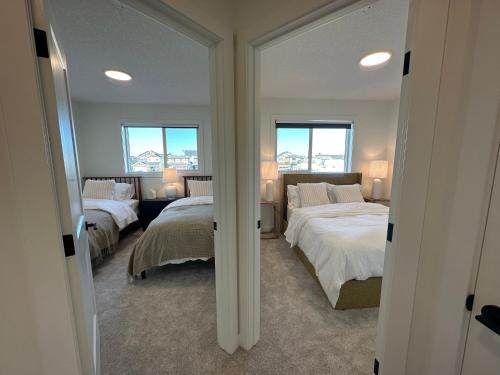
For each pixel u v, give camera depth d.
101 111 3.99
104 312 1.87
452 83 0.72
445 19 0.70
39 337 0.71
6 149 0.61
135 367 1.37
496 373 0.65
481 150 0.64
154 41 1.86
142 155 4.28
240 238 1.36
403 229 0.83
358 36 1.79
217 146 1.26
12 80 0.58
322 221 2.48
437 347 0.82
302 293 2.13
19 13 0.57
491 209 0.62
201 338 1.59
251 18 1.13
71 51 2.02
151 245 2.36
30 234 0.65
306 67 2.41
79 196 1.23
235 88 1.23
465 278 0.70
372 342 1.56
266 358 1.43
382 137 4.00
